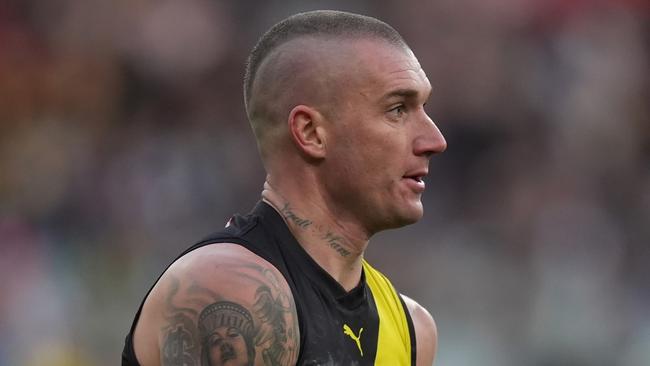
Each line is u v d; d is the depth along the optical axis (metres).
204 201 42.62
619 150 47.72
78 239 40.00
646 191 46.69
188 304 10.20
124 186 42.03
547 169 46.44
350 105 10.79
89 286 37.94
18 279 37.06
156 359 10.49
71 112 46.84
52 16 48.81
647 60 50.94
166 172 42.59
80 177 42.59
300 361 10.41
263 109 11.15
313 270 10.88
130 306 37.62
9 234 38.97
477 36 49.00
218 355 10.04
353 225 11.09
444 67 48.19
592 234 43.22
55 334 35.78
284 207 11.05
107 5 48.66
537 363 37.75
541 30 49.81
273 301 10.20
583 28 50.25
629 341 39.03
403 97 10.90
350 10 49.16
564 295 39.59
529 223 43.22
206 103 47.94
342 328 10.85
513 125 47.66
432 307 38.44
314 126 10.88
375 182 10.85
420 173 11.02
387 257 38.88
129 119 47.12
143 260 39.19
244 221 11.10
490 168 45.94
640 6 51.69
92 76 47.81
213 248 10.57
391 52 10.94
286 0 49.44
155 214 41.47
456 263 39.94
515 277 40.19
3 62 47.12
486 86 48.12
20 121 45.97
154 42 48.50
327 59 10.84
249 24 49.41
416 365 12.05
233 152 44.84
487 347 37.59
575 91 48.69
